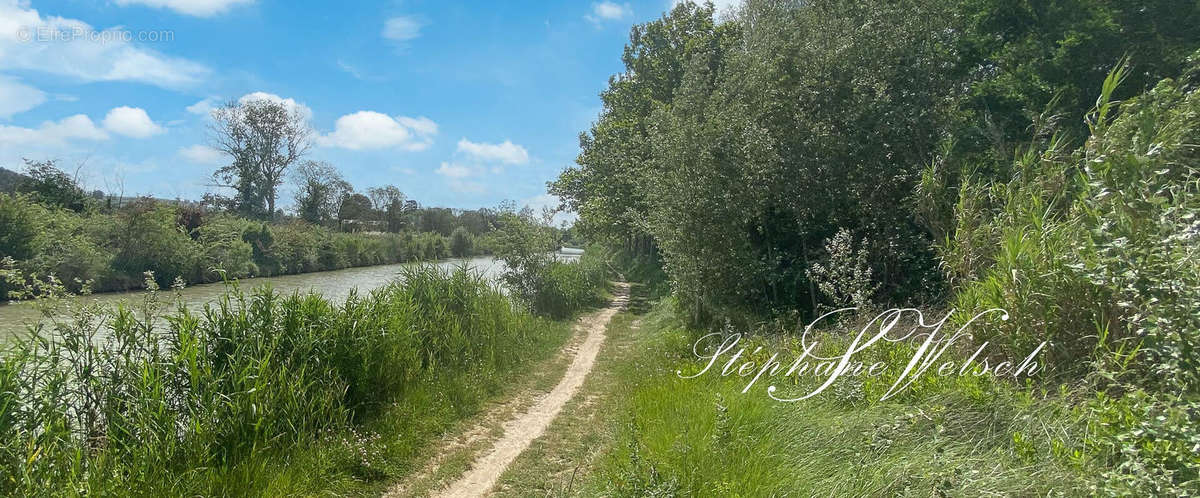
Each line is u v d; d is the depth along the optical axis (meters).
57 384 5.10
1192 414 3.10
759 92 12.98
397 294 10.34
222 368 6.22
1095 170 5.11
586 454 6.54
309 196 53.09
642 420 6.62
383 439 6.57
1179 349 3.41
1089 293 4.80
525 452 6.63
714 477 4.63
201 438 5.26
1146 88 9.28
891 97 11.67
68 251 20.45
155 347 5.94
